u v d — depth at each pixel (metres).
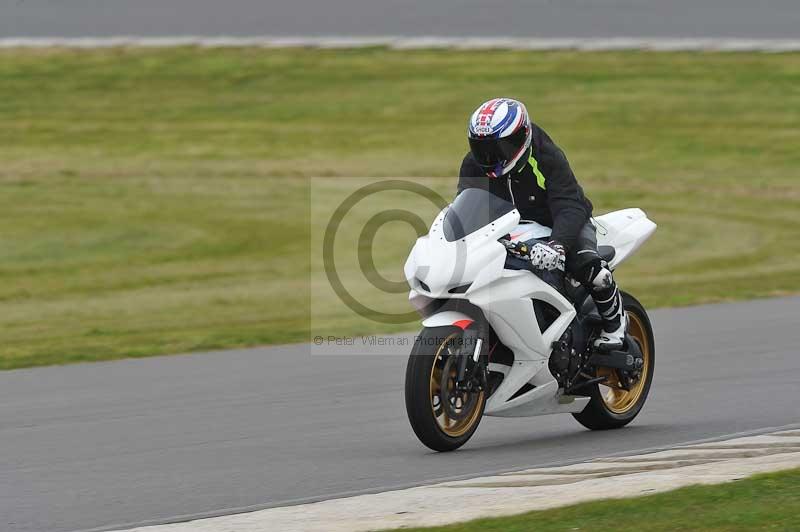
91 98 94.31
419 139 85.88
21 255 61.62
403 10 113.94
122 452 24.97
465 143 85.12
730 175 78.62
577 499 18.70
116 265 59.72
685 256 60.25
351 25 108.94
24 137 87.12
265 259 60.78
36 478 22.75
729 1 117.81
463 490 20.06
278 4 115.56
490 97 92.50
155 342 41.94
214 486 21.69
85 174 79.50
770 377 31.56
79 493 21.41
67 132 88.25
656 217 69.25
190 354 38.53
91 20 110.81
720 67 97.38
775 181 77.38
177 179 78.31
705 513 17.61
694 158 81.88
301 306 50.75
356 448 24.81
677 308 45.44
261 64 99.50
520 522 17.50
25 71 98.19
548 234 25.03
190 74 98.00
